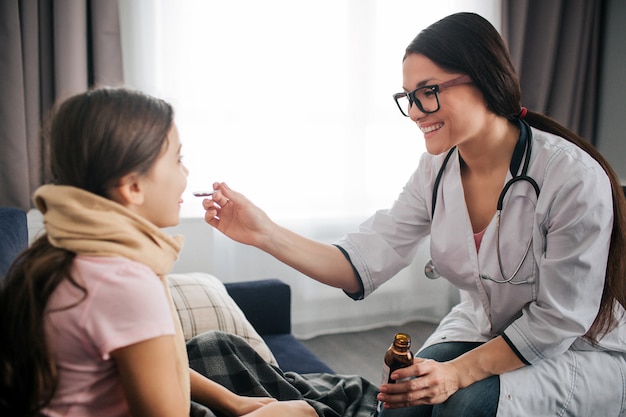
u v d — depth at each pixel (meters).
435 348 1.37
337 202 2.92
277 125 2.74
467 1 3.00
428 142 1.23
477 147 1.25
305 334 2.94
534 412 1.14
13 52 2.15
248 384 1.29
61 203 0.81
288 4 2.68
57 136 0.85
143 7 2.41
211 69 2.58
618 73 3.16
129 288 0.78
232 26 2.58
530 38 3.12
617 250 1.17
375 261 1.44
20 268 0.81
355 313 3.05
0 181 2.21
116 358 0.78
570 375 1.17
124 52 2.41
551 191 1.16
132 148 0.83
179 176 0.92
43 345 0.77
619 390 1.21
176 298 1.69
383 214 1.51
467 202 1.33
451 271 1.35
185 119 2.57
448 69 1.14
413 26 2.94
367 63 2.86
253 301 1.95
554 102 3.20
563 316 1.11
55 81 2.24
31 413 0.77
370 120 2.93
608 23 3.21
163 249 0.89
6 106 2.17
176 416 0.81
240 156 2.69
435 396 1.10
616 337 1.23
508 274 1.24
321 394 1.36
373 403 1.40
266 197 2.77
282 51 2.69
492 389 1.12
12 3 2.13
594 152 1.25
